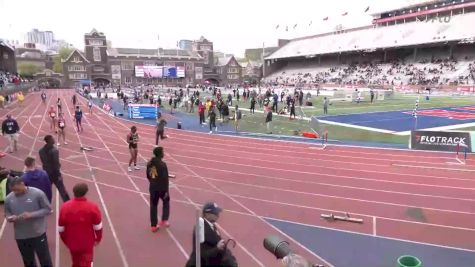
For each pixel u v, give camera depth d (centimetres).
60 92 7925
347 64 9438
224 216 1020
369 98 5134
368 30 9556
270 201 1145
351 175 1439
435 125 2666
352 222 989
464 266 767
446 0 8231
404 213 1055
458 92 5762
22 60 14100
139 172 1440
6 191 999
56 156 929
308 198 1174
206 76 11869
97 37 10462
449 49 7588
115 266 741
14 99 5178
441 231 937
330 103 4475
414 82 6938
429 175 1431
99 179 1343
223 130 2608
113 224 945
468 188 1271
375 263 778
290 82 9794
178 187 1271
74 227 563
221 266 500
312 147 1995
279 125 2784
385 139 2202
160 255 789
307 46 10756
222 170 1506
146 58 10956
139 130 2617
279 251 516
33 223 582
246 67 13150
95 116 3447
